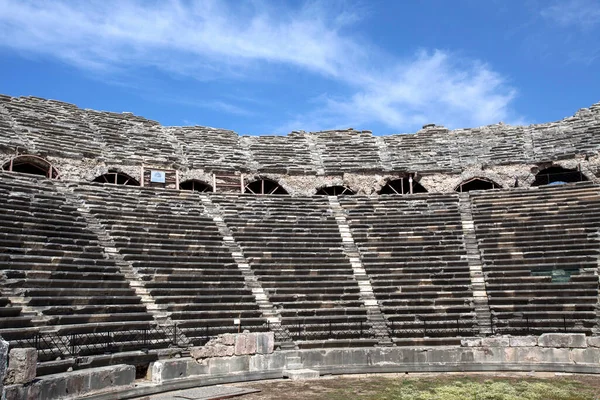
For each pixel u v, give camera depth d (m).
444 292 23.95
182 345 18.59
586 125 42.22
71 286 19.55
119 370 14.49
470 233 29.30
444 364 18.89
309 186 40.38
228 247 27.38
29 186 28.06
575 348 18.39
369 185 40.44
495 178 39.16
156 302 20.81
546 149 39.94
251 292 23.48
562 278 23.64
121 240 25.12
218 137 45.31
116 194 31.08
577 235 26.69
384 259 27.17
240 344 17.73
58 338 15.88
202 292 22.45
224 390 15.25
